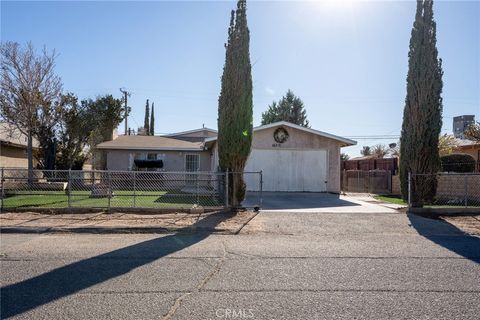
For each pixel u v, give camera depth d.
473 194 15.83
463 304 4.32
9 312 4.00
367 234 8.84
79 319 3.84
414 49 12.58
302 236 8.54
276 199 16.12
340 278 5.29
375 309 4.15
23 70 21.58
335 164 19.42
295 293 4.65
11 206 12.08
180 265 5.91
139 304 4.25
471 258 6.53
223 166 12.13
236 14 12.03
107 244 7.47
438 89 12.39
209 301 4.36
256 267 5.84
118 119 29.62
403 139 12.73
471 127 22.41
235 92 11.89
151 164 24.52
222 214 11.11
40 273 5.41
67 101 23.83
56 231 8.81
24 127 21.97
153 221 9.97
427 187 12.13
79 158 25.72
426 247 7.44
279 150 19.19
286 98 50.12
